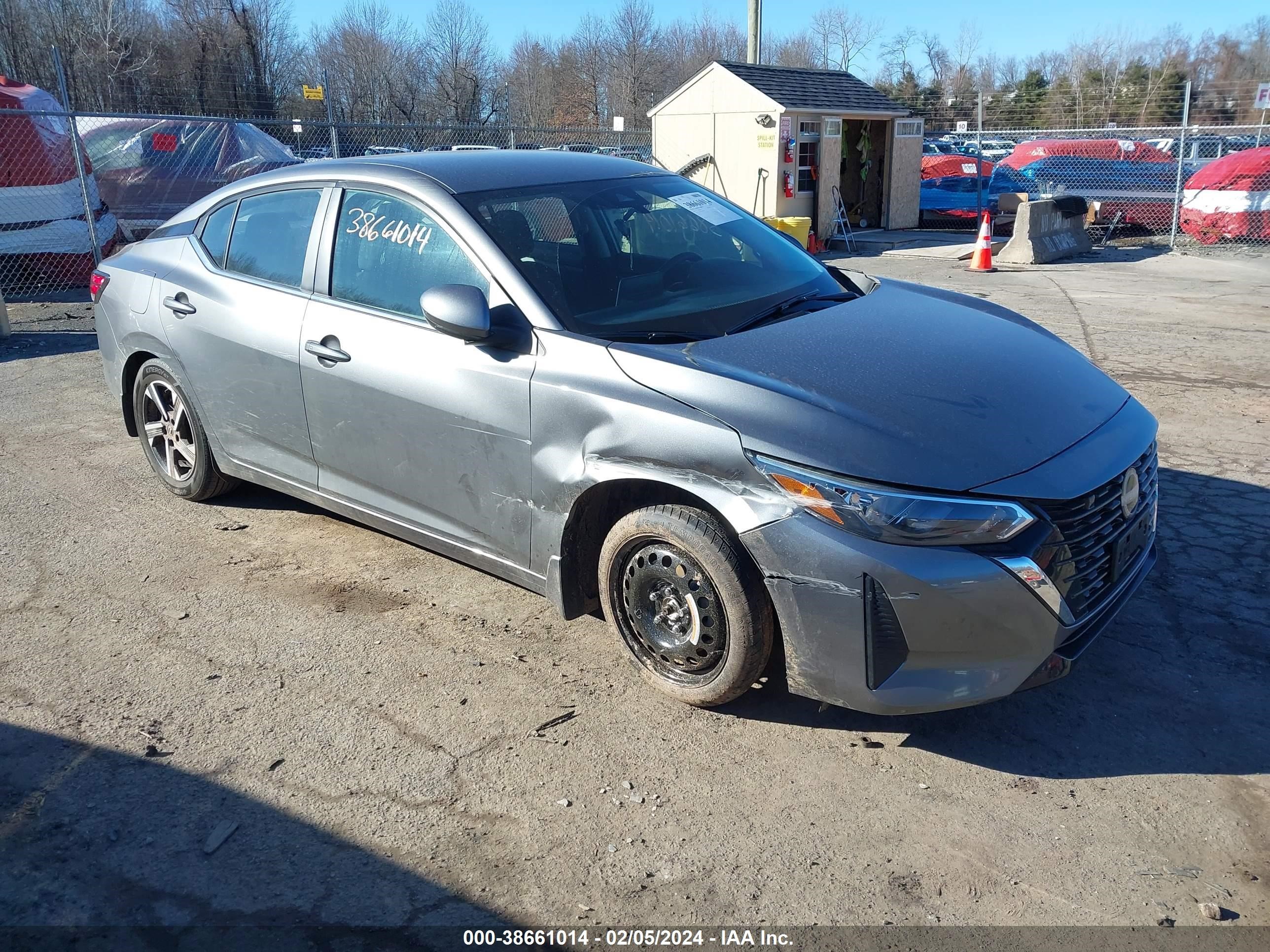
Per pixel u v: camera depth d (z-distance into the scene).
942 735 3.27
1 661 3.76
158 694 3.54
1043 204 13.95
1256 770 3.06
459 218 3.79
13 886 2.65
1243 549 4.49
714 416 3.10
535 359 3.49
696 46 49.47
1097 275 12.50
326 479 4.37
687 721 3.36
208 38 32.56
